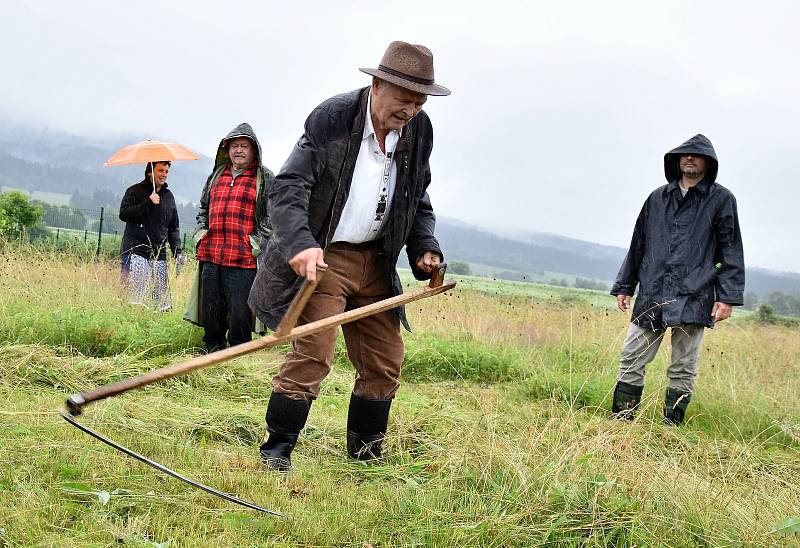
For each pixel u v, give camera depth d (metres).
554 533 3.50
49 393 5.52
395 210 4.16
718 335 11.80
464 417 5.54
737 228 6.43
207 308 7.09
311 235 3.85
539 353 8.99
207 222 7.15
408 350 8.00
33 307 7.68
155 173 8.38
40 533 3.14
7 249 10.70
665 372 7.68
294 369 4.22
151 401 5.22
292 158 3.98
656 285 6.50
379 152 4.08
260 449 4.33
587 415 6.32
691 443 5.77
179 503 3.56
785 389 7.67
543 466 4.02
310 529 3.44
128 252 8.47
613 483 3.77
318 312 4.16
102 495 3.42
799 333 14.47
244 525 3.43
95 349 6.98
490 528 3.52
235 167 7.07
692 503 3.77
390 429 5.15
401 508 3.75
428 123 4.22
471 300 11.59
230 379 6.29
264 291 4.17
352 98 4.06
